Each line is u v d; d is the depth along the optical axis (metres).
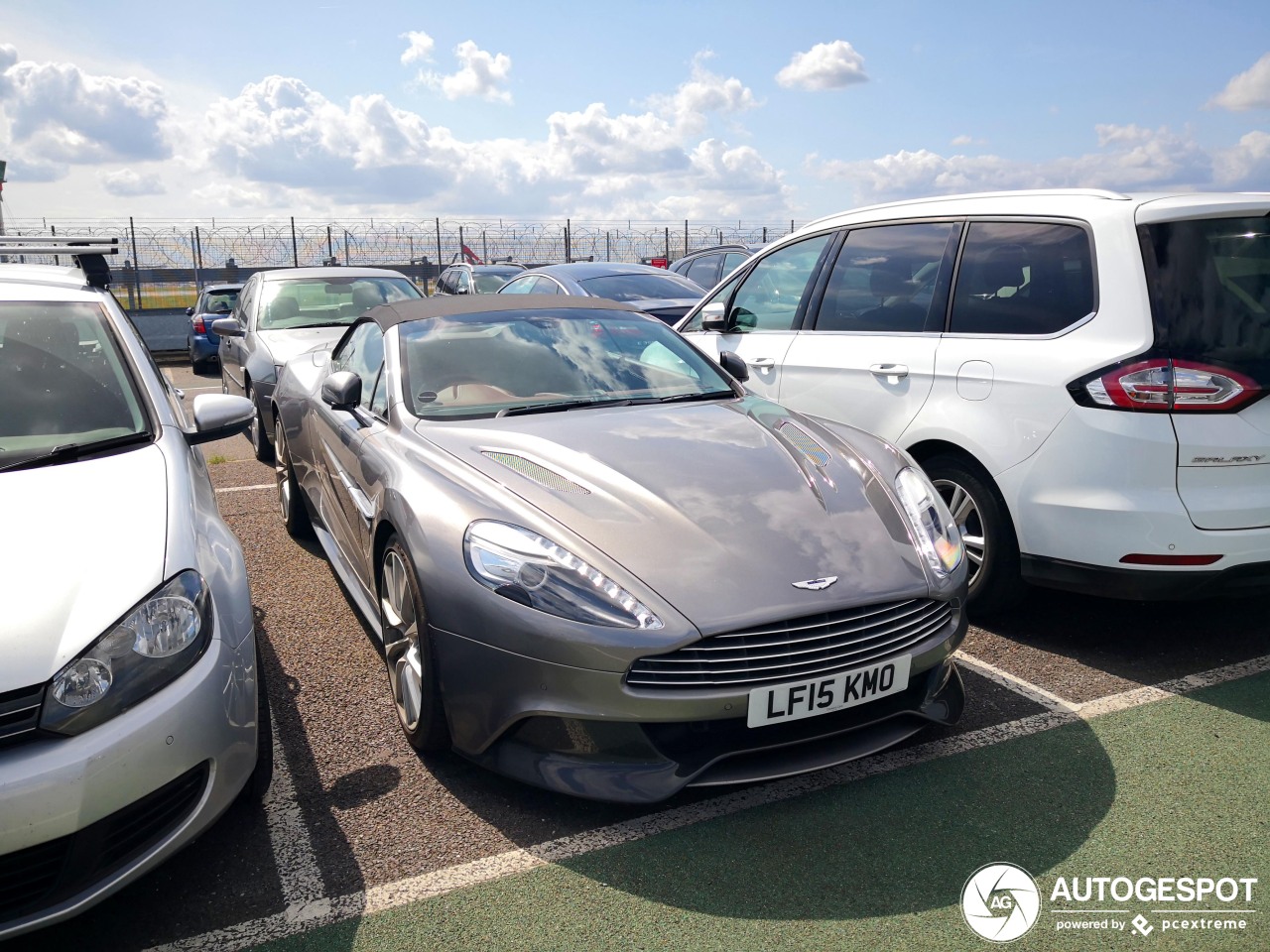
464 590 2.43
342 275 7.96
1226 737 2.77
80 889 1.89
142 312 17.33
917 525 2.70
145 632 2.02
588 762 2.34
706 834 2.34
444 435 3.02
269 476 6.76
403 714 2.82
